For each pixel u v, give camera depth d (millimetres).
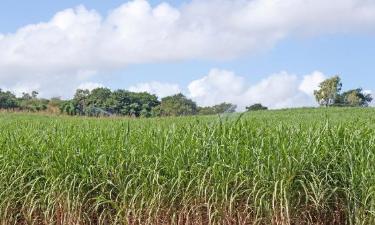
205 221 6754
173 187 6777
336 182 6434
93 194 7195
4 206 7402
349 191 6250
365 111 30891
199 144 6984
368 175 6160
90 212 7105
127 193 6871
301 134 6848
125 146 7285
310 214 6508
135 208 6773
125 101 60094
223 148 6793
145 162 7012
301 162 6391
